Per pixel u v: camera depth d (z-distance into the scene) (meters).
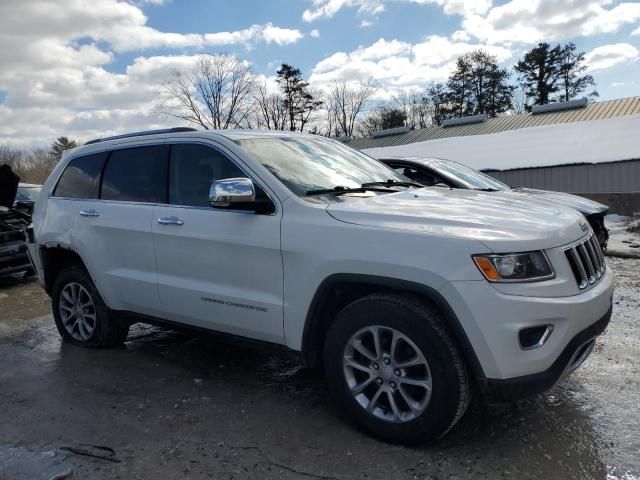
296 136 4.51
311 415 3.55
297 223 3.40
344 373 3.27
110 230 4.51
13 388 4.18
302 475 2.87
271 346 3.63
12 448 3.23
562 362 2.88
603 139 20.70
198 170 4.08
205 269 3.87
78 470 2.96
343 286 3.33
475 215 3.15
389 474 2.85
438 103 67.06
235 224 3.67
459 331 2.84
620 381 3.97
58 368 4.57
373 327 3.13
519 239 2.88
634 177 17.80
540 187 19.47
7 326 6.11
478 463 2.93
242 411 3.64
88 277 4.90
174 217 4.05
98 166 4.84
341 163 4.31
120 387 4.11
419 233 2.99
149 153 4.45
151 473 2.92
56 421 3.57
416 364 3.01
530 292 2.79
